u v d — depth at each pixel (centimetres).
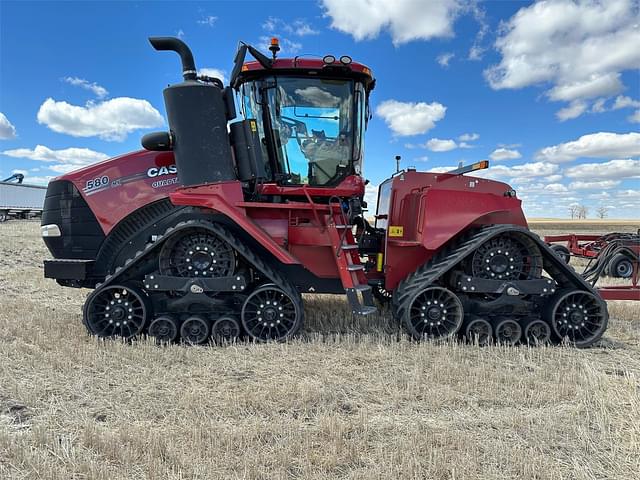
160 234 561
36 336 498
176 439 288
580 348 523
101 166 571
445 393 370
